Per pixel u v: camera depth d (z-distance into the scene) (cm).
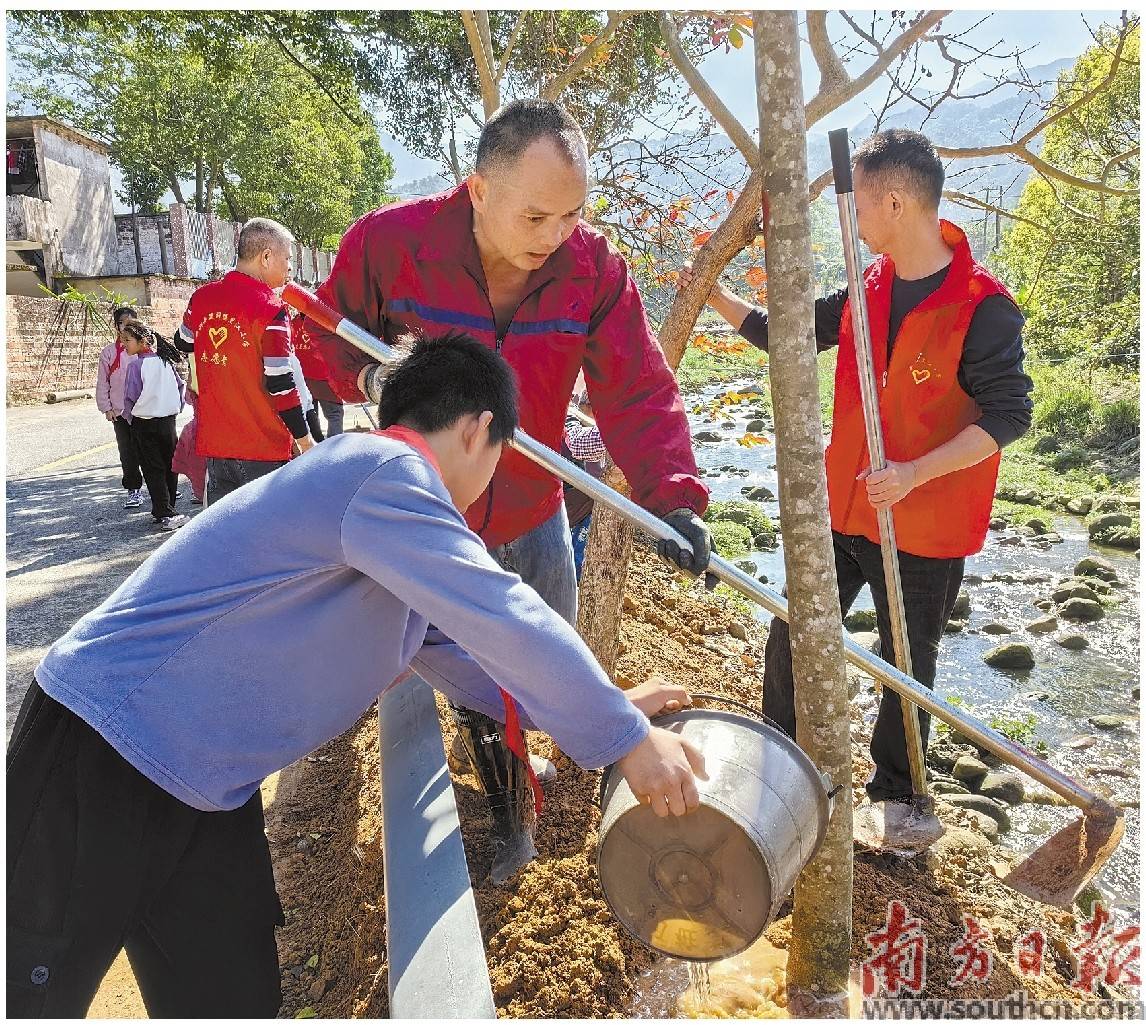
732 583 210
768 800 156
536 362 233
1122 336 1561
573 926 225
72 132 2381
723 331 480
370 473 147
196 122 2975
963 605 709
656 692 178
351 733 377
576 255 231
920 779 299
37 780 155
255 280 423
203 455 444
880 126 335
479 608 137
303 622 155
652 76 506
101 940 157
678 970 216
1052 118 328
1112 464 1188
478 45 391
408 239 229
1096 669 600
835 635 183
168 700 154
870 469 263
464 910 159
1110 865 372
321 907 276
